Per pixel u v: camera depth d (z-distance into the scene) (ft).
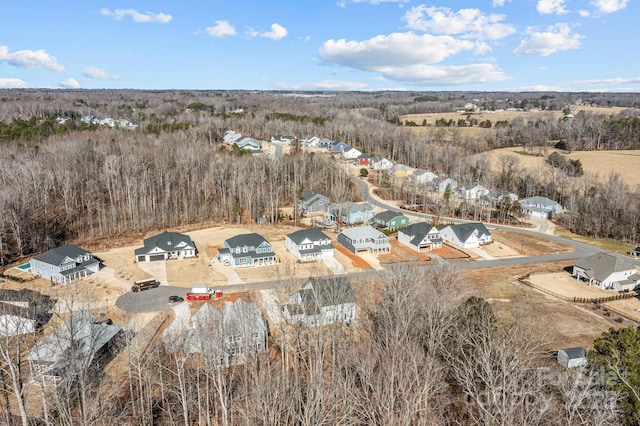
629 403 87.45
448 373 117.80
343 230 262.26
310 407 96.32
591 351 107.04
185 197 304.71
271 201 306.35
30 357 112.06
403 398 91.86
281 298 154.51
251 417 97.30
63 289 183.42
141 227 273.13
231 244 225.56
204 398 116.78
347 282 163.02
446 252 249.75
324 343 130.00
